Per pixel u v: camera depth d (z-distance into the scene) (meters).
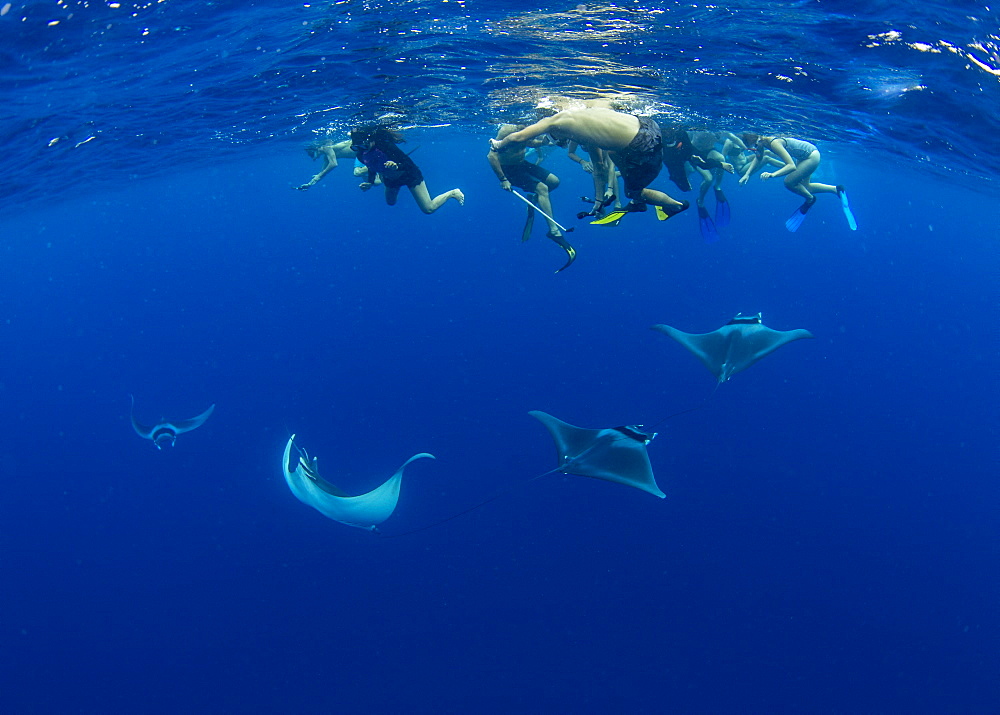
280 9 7.14
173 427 10.50
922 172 20.38
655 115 11.03
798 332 7.53
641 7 6.93
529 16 7.25
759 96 9.96
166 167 21.94
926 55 7.94
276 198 55.91
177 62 8.98
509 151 8.91
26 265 65.06
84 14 7.12
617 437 6.46
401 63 9.11
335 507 5.93
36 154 13.91
